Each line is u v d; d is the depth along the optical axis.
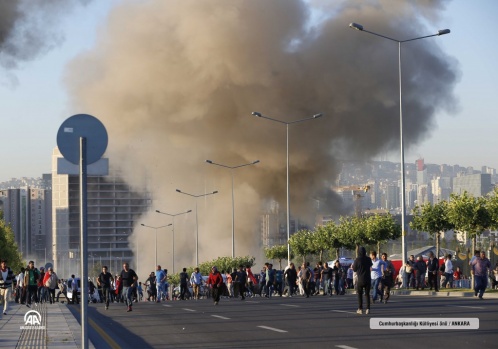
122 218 171.00
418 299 28.78
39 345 14.94
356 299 31.19
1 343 15.34
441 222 41.16
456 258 52.91
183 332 18.03
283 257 78.19
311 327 17.81
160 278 37.66
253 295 46.31
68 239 178.88
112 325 20.97
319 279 41.84
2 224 92.00
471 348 12.77
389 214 56.88
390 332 15.83
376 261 27.03
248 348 13.97
